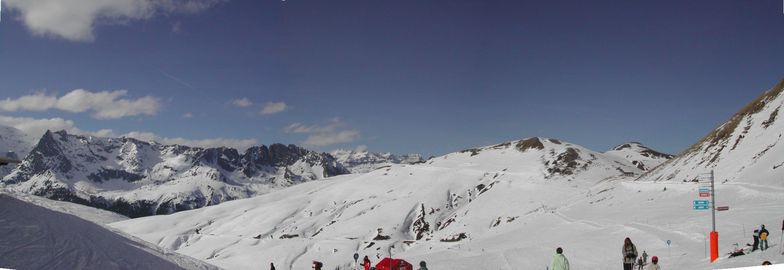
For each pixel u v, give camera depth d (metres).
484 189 191.25
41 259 26.27
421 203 184.50
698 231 59.44
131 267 28.80
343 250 145.25
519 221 122.56
